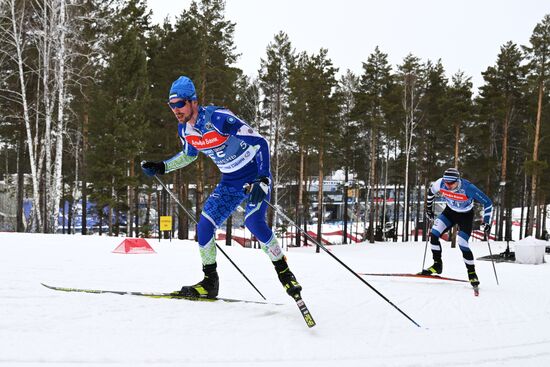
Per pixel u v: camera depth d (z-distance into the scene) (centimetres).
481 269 883
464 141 2766
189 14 2073
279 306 323
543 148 2500
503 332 304
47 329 226
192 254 680
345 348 239
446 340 273
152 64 2155
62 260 498
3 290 303
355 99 2702
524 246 1266
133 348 211
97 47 1798
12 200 2773
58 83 1703
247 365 204
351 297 392
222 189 313
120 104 1809
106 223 2973
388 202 4541
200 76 1995
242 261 625
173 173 2125
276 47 2383
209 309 293
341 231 3412
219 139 290
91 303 281
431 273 590
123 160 1855
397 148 3328
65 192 2528
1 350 193
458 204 544
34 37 1708
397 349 246
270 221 2445
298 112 2364
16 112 1917
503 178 2577
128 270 456
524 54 2303
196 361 203
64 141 2281
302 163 2577
